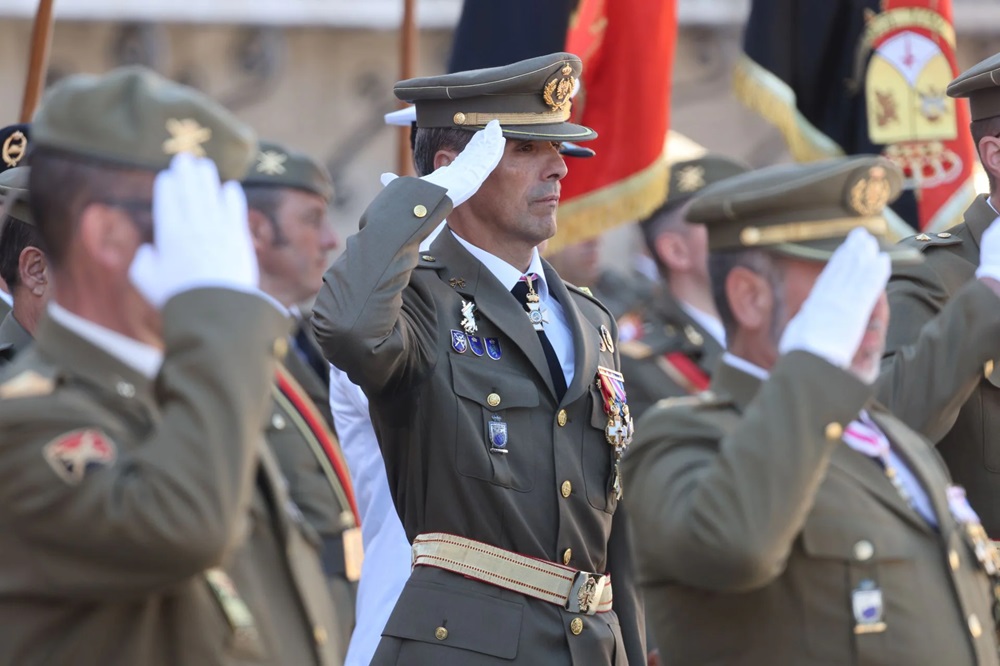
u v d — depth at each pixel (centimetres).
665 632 998
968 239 1370
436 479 1225
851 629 958
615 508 1297
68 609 814
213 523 792
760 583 914
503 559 1216
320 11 3803
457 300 1271
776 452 909
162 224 826
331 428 1683
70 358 836
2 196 1334
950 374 1149
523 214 1294
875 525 979
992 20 3991
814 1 1920
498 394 1240
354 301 1168
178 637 836
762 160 4022
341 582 1580
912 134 1881
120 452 806
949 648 976
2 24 3619
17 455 792
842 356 930
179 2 3719
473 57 1817
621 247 3725
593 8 1881
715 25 3966
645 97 1889
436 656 1198
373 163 3900
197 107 852
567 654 1218
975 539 1027
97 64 3716
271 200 1688
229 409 806
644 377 1967
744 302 991
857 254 941
